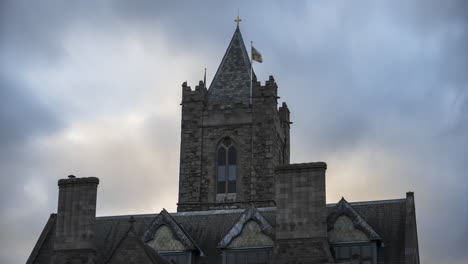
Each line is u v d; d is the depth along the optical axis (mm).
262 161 114875
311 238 70438
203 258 77438
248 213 75062
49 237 80812
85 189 75000
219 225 80438
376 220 76125
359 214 75250
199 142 116688
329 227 73625
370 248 72688
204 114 117500
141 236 78188
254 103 116625
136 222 82125
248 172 114625
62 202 75062
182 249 76312
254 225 74688
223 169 115625
